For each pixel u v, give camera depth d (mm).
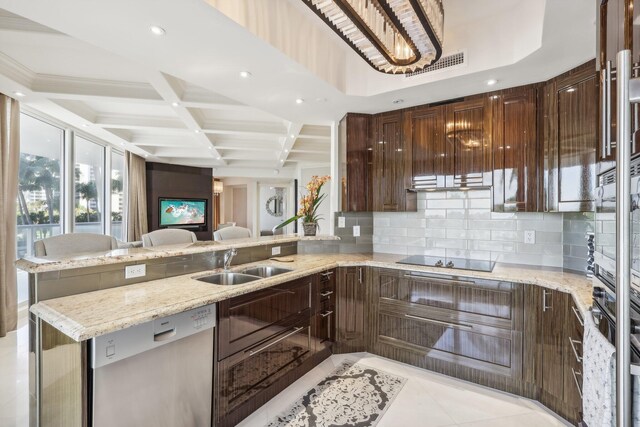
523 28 1996
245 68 2186
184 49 1917
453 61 2309
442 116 2801
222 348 1754
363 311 2820
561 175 2197
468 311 2328
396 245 3281
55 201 4301
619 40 958
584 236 2287
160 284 1902
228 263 2400
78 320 1275
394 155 3068
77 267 1627
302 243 3281
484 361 2270
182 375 1555
